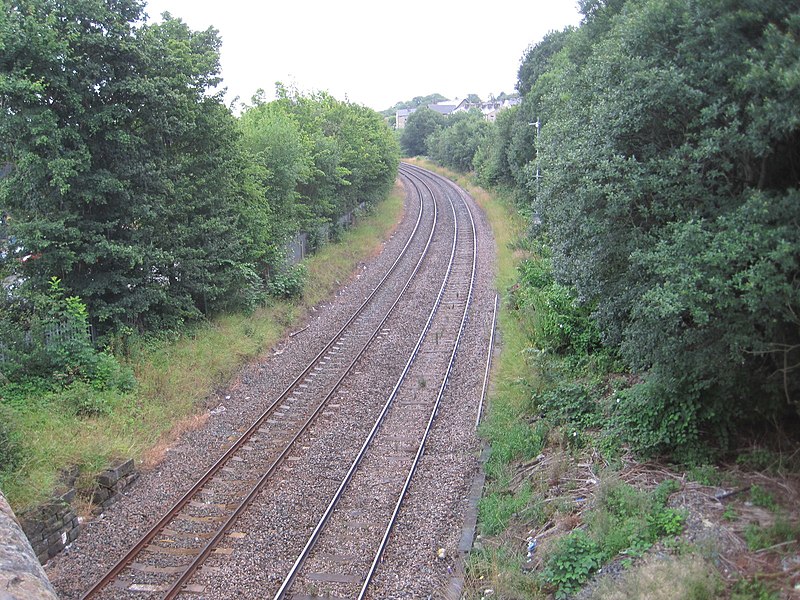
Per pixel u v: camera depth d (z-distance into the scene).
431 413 14.88
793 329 8.35
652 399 10.41
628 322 10.78
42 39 13.70
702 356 8.77
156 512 11.14
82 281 15.95
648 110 9.24
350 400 15.97
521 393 14.96
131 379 15.12
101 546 10.18
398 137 109.50
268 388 17.06
